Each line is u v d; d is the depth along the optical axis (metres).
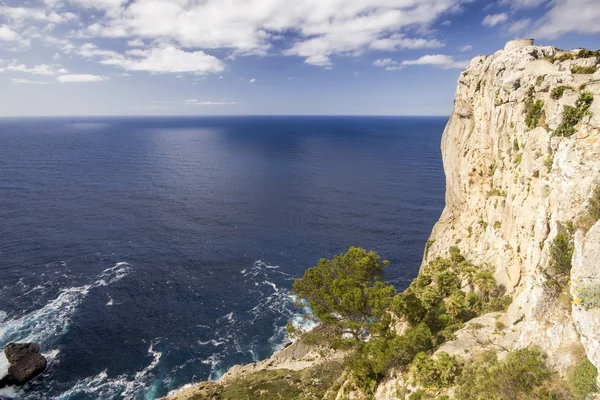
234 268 81.06
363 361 32.34
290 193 143.00
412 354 29.78
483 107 49.41
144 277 75.94
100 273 76.75
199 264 82.44
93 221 106.50
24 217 106.88
